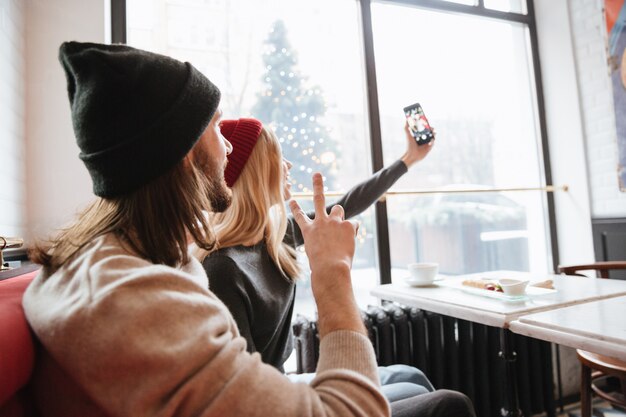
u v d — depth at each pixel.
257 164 0.94
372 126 2.23
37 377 0.47
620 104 2.38
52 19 1.57
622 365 1.43
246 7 2.05
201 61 1.96
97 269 0.44
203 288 0.48
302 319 1.74
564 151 2.68
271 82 2.07
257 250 0.91
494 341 2.02
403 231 2.29
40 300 0.47
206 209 0.62
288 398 0.42
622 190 2.38
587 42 2.55
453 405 0.75
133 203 0.53
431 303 1.42
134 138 0.50
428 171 2.39
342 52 2.24
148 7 1.89
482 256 2.51
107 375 0.38
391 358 1.83
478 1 2.61
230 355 0.42
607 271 1.95
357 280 2.21
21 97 1.45
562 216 2.70
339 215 0.67
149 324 0.40
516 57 2.77
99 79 0.50
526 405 2.07
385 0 2.34
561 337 0.95
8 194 1.31
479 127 2.58
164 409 0.38
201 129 0.56
